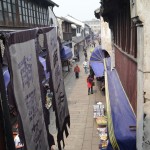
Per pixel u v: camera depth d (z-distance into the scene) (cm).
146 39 472
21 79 381
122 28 1016
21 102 379
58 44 616
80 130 1378
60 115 593
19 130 370
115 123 662
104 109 1566
